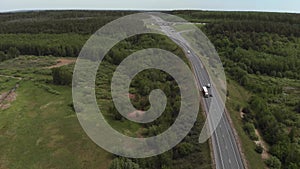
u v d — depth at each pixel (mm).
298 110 152625
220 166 93125
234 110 132375
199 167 92500
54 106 137625
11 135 116875
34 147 108938
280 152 106062
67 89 157125
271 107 151250
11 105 142500
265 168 97125
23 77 178625
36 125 122562
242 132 115312
